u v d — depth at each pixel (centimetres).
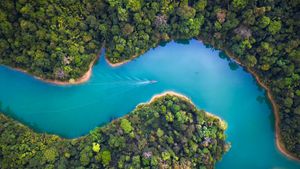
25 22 7738
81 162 7775
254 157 8931
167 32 8781
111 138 7956
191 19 8425
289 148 8619
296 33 8281
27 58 8294
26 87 8700
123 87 8894
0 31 7912
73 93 8775
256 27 8331
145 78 8950
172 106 8425
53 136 8338
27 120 8631
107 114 8800
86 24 8331
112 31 8381
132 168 7631
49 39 8081
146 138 8050
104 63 8838
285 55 8456
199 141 8238
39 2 7681
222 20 8425
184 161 7919
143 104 8825
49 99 8731
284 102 8444
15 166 7719
